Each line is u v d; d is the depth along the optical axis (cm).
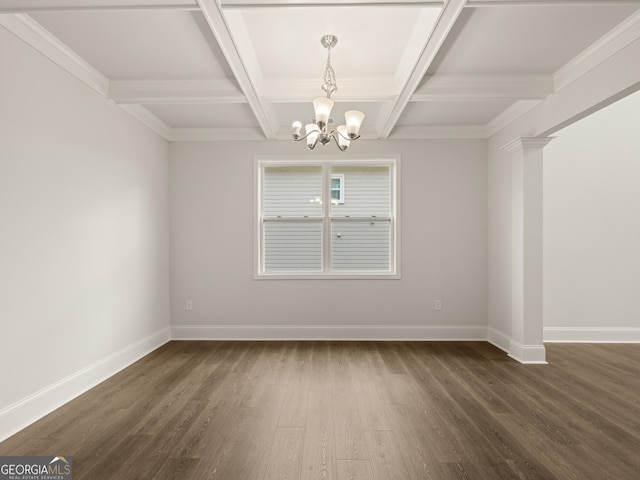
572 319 509
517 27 278
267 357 437
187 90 370
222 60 331
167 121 487
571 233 509
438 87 360
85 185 339
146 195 456
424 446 242
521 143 414
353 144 522
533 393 330
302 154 523
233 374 378
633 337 507
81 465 220
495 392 332
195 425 269
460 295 519
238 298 521
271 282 521
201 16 266
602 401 314
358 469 217
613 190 509
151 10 251
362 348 475
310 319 520
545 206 509
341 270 534
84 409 296
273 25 289
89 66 336
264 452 234
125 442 246
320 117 291
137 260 433
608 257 509
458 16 253
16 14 254
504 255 468
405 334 518
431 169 520
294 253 535
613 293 509
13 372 260
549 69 346
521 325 423
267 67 354
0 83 250
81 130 333
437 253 520
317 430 262
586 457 230
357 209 536
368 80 372
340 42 312
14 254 261
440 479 208
